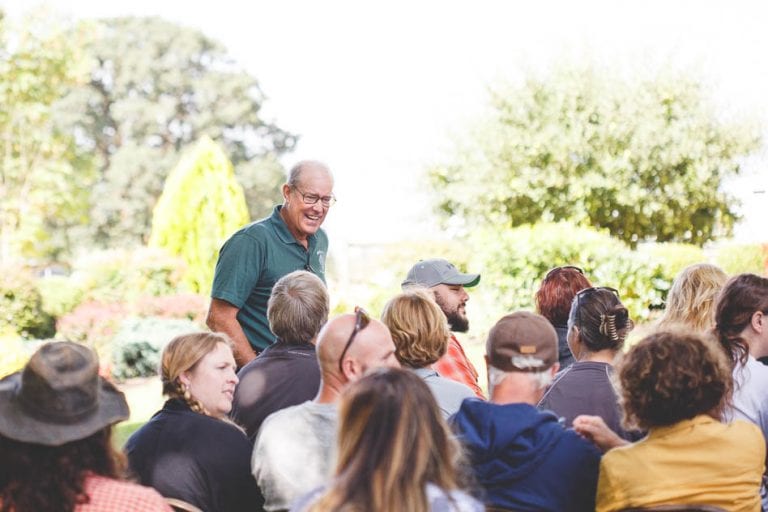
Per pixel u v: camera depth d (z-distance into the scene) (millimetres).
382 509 1755
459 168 22875
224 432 3102
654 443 2537
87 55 25188
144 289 15648
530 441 2541
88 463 2184
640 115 21266
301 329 3625
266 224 4707
